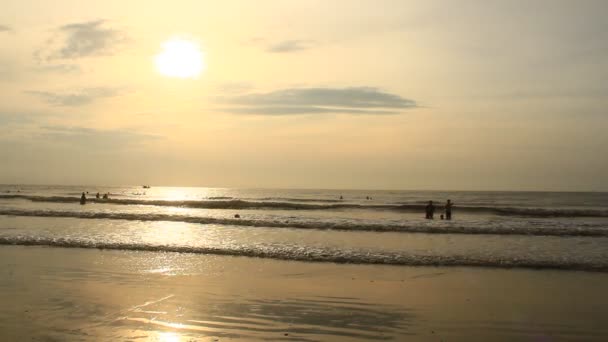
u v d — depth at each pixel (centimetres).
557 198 8925
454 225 2298
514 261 1326
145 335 701
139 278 1106
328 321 780
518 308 866
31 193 8456
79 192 9562
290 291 986
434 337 708
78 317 788
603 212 3825
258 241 1731
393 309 855
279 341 682
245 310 841
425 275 1161
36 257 1384
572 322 784
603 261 1319
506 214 4066
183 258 1381
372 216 3447
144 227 2198
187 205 4453
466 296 954
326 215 3553
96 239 1733
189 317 795
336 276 1145
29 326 739
